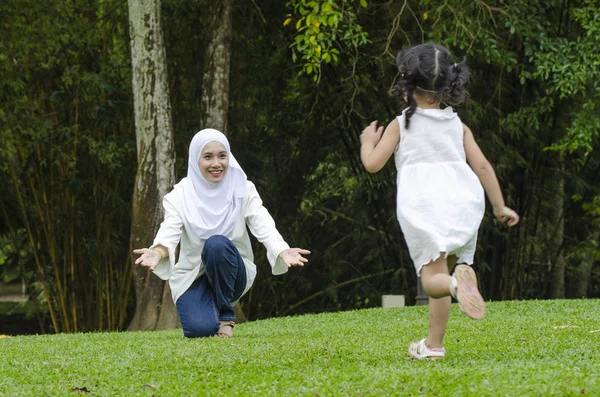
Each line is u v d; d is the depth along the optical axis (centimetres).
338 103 2131
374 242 2389
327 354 734
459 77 644
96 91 2081
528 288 2570
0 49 1964
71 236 2216
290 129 2319
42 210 2200
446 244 608
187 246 985
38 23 1962
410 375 562
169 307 1745
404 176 638
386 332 1029
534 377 551
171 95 2195
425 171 631
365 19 2100
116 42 2159
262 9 2153
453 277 583
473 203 630
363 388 538
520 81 2083
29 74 2083
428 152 634
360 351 753
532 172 2248
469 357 698
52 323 2472
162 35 1792
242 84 2234
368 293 2442
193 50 2142
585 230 2614
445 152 636
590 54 1897
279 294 2481
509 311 1425
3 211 2227
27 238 2291
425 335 947
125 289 2252
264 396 527
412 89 644
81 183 2128
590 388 513
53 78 2116
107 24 2123
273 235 972
